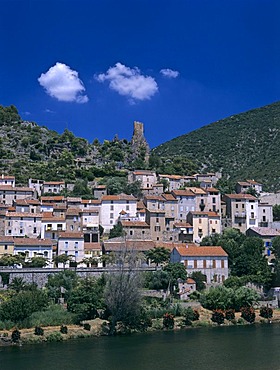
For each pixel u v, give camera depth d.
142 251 161.50
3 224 172.62
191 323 115.62
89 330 105.56
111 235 180.88
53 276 128.88
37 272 128.50
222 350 91.31
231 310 121.44
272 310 125.50
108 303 108.31
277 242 157.12
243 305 126.38
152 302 123.69
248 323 119.50
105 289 110.12
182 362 83.12
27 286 122.06
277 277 143.88
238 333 107.12
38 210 190.12
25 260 146.12
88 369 79.25
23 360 84.69
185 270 138.50
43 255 152.62
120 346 95.06
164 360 84.44
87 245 163.88
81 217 186.88
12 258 139.25
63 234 161.12
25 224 175.25
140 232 182.50
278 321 122.25
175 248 149.88
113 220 195.12
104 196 199.25
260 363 82.31
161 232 186.00
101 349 92.69
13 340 97.50
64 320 108.06
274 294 140.50
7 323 102.81
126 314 108.50
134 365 81.50
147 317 112.12
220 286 132.62
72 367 80.31
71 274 129.38
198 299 129.12
